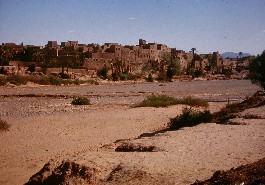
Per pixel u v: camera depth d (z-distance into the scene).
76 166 7.91
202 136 11.58
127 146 10.45
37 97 42.34
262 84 37.47
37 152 13.98
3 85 56.31
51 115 25.30
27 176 10.79
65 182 7.55
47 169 8.30
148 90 59.25
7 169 11.54
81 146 15.10
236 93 53.66
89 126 20.33
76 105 33.41
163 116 24.50
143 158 8.54
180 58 134.00
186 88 66.12
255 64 37.38
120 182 7.16
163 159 8.42
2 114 26.12
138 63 113.06
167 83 86.38
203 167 7.70
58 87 61.38
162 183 6.84
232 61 192.38
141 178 7.17
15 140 16.19
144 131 18.83
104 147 12.64
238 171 6.64
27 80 63.16
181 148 9.70
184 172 7.38
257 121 14.99
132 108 29.38
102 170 7.84
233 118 16.69
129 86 70.81
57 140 16.38
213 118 20.39
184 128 13.95
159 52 128.38
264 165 6.59
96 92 52.12
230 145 9.96
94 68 94.44
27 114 26.12
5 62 80.50
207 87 70.00
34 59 91.44
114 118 23.47
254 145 9.88
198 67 140.88
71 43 117.31
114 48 106.88
